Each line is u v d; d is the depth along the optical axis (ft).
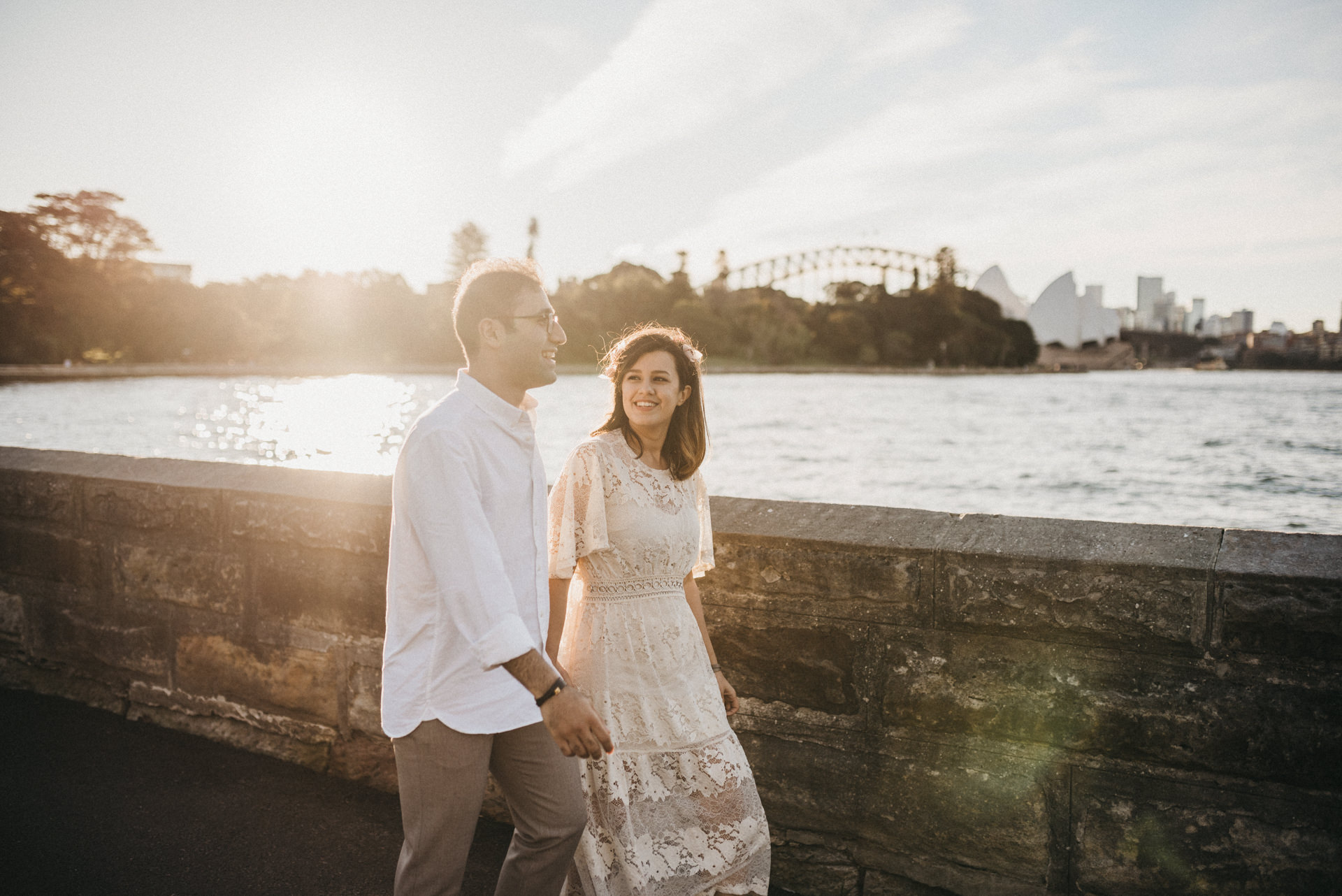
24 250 220.23
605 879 6.24
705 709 6.44
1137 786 6.45
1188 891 6.34
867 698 7.29
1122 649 6.43
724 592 7.75
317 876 7.63
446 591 4.93
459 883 5.49
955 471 66.39
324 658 9.71
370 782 9.50
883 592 7.14
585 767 6.37
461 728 5.24
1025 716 6.73
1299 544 6.21
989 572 6.75
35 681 12.03
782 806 7.65
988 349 462.19
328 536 9.51
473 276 5.50
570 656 6.48
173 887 7.43
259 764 9.94
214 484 10.32
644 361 6.30
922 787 7.12
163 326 247.91
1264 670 6.03
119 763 9.93
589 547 6.15
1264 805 6.10
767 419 119.24
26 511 11.84
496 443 5.37
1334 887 5.92
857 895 7.42
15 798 9.04
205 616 10.53
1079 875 6.65
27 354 215.31
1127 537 6.61
